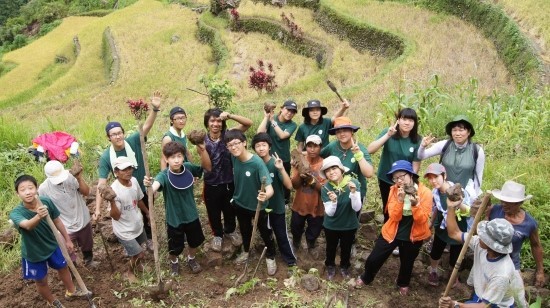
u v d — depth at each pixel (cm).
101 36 4494
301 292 545
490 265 425
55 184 539
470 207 516
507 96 1238
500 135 925
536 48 1773
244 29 3572
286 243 571
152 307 529
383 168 601
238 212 569
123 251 627
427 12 2750
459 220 495
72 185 559
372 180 769
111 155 589
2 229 712
